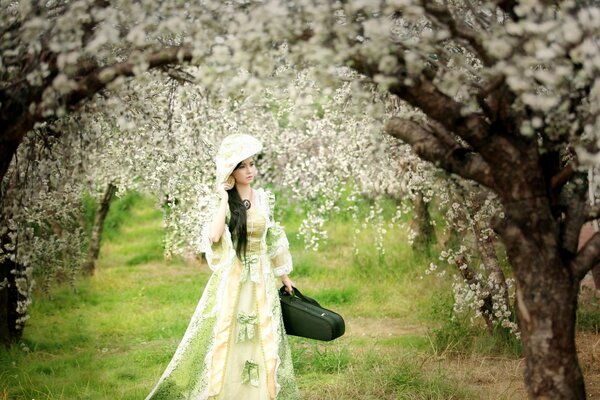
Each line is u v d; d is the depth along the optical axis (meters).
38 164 5.11
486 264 6.16
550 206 3.41
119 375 6.03
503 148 3.22
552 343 3.28
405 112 4.15
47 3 3.43
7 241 6.00
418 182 5.89
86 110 4.50
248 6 3.24
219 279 4.91
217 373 4.77
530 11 3.01
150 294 9.49
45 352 6.89
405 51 3.21
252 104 6.29
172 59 3.38
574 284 3.33
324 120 6.91
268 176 8.64
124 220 14.87
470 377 5.62
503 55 2.91
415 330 7.27
